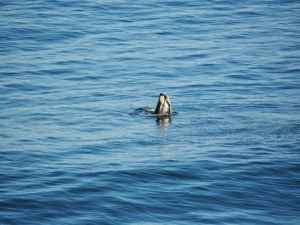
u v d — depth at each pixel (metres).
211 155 62.75
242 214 50.69
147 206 51.50
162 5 143.50
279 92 87.50
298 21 129.75
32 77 94.75
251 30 123.44
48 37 117.75
